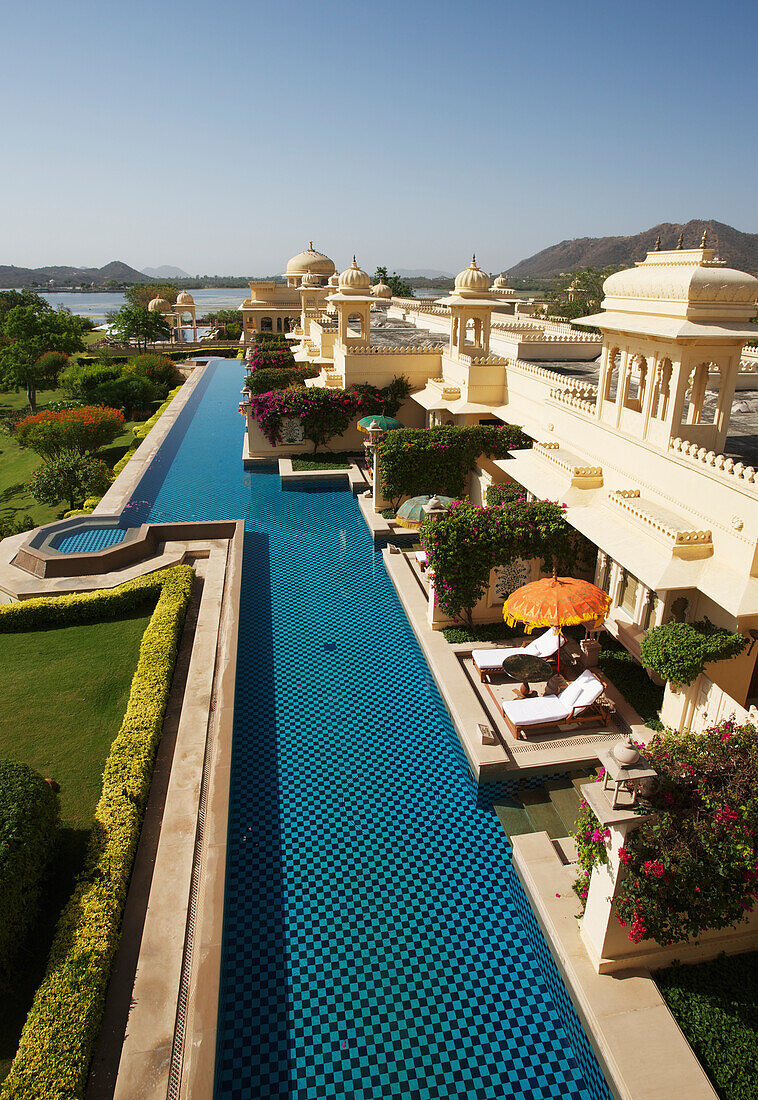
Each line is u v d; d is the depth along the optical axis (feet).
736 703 31.91
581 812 33.09
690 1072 21.24
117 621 50.60
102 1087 21.09
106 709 39.45
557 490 49.39
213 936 25.27
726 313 37.78
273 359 117.19
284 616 51.67
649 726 37.73
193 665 44.01
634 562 37.76
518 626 47.88
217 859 28.27
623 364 45.85
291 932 27.66
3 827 25.45
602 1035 22.26
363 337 94.43
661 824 22.21
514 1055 23.58
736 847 22.22
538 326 105.81
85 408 106.93
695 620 38.58
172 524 63.93
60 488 82.28
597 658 42.55
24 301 302.25
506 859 31.30
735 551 35.06
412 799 34.63
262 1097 22.21
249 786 35.17
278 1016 24.63
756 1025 23.13
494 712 38.83
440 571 45.80
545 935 26.96
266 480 85.87
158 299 271.49
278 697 42.14
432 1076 22.89
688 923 22.82
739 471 34.76
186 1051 21.95
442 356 88.17
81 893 26.30
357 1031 24.21
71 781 33.40
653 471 42.55
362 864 30.89
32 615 49.80
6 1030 22.43
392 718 40.55
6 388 159.84
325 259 202.59
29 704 39.91
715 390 65.51
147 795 32.96
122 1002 23.58
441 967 26.43
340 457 89.92
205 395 149.38
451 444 67.92
